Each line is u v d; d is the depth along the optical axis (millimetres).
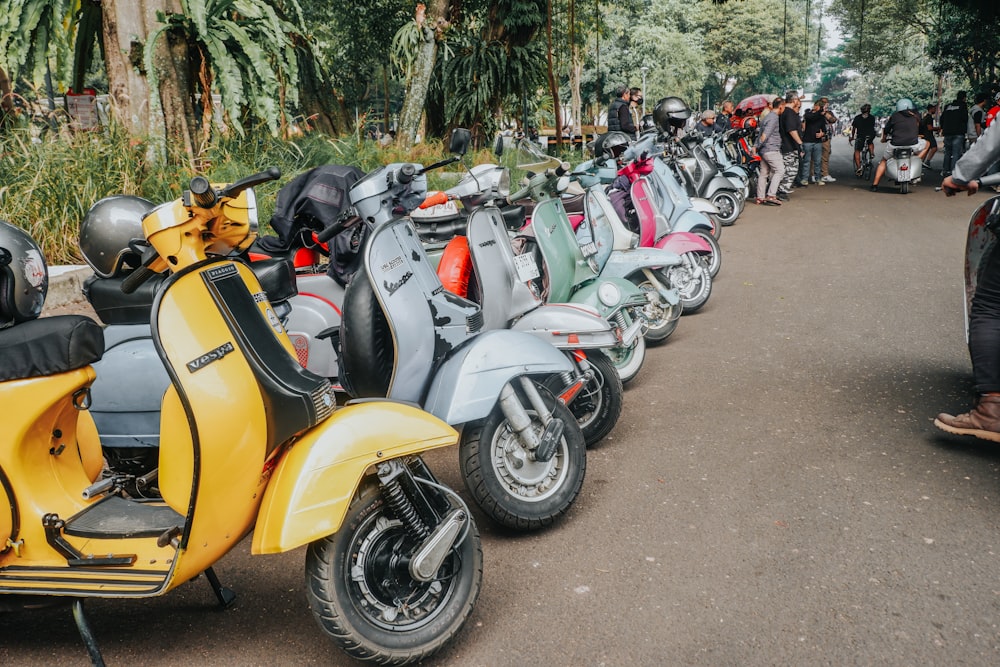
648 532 3643
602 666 2744
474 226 4293
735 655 2768
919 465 4199
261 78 10508
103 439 3725
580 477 3652
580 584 3254
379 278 3383
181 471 2697
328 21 23656
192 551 2576
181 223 2580
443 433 2789
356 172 4750
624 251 6254
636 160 7016
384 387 3572
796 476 4133
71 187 7914
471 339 3633
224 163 9906
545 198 5152
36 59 10062
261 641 2996
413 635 2707
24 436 2725
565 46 26047
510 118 18859
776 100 16234
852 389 5402
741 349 6477
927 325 6895
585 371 4414
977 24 37031
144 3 10164
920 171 17016
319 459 2598
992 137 4242
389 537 2742
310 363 4691
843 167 25641
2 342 2709
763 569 3291
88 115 10016
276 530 2506
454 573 2818
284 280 3824
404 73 17250
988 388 4164
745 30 73312
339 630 2596
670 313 6664
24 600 2693
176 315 2521
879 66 57812
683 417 5055
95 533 2787
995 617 2908
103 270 3752
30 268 2766
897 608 2986
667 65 57781
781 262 10062
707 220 8211
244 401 2576
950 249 10359
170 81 10188
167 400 2729
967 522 3592
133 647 2988
